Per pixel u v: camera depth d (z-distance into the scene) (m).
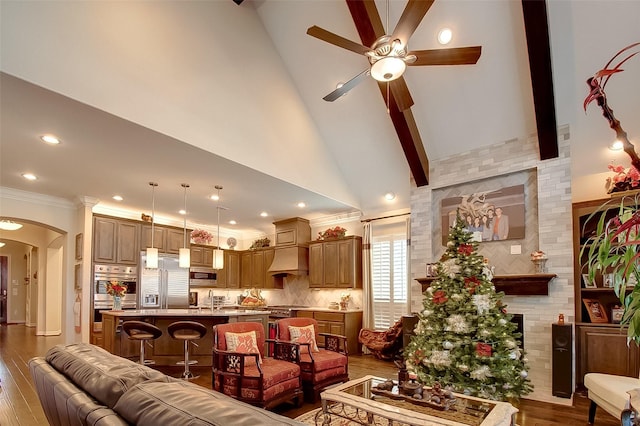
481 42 4.43
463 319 3.73
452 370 3.72
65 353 1.96
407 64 3.43
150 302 7.68
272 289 9.27
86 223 6.70
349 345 7.03
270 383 3.72
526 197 4.97
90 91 3.50
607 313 4.84
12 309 12.59
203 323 5.77
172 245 8.32
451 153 5.62
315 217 8.45
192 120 4.43
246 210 7.77
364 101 5.64
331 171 6.78
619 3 3.72
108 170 5.24
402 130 5.30
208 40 4.71
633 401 1.70
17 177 5.55
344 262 7.56
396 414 2.62
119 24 3.81
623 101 4.26
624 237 1.18
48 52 3.23
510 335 3.69
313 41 5.29
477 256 3.96
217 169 5.18
